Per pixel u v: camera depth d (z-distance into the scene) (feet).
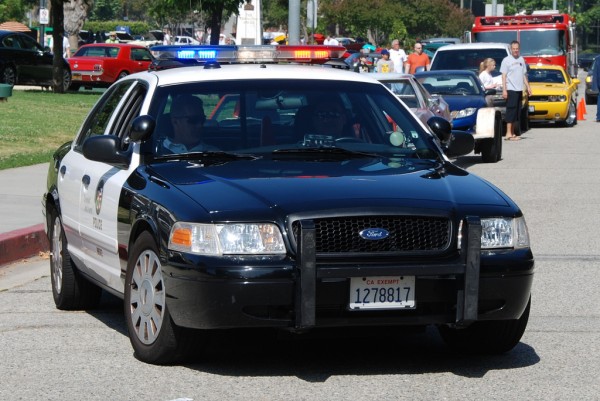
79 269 30.40
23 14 248.73
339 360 25.40
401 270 22.33
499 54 105.40
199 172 25.13
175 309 23.03
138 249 24.85
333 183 23.88
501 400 22.12
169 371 24.23
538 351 26.43
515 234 23.58
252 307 22.31
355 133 27.81
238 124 27.45
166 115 27.37
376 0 265.54
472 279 22.67
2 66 125.59
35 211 46.73
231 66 29.63
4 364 25.05
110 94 31.58
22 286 35.68
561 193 58.90
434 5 288.92
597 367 24.90
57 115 95.86
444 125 29.58
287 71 29.19
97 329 28.91
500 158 78.59
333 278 22.13
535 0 394.11
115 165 27.63
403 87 65.36
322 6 266.57
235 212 22.56
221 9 129.29
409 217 22.74
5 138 76.84
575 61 150.10
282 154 26.73
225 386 23.00
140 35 332.80
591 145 91.15
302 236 21.95
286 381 23.45
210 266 22.20
